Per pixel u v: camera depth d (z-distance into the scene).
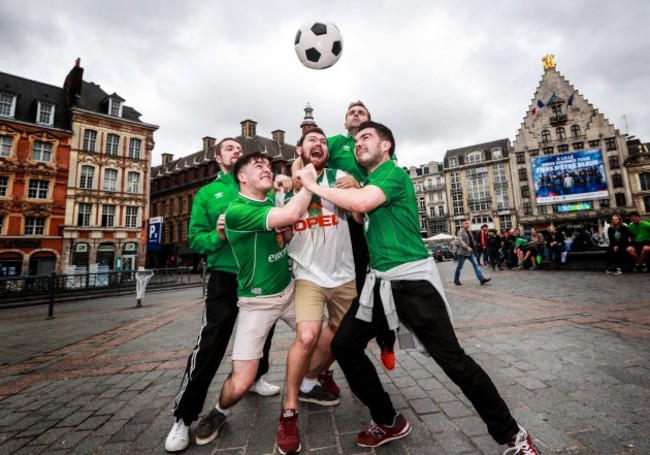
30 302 12.82
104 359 3.96
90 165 26.06
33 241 23.36
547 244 12.54
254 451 1.90
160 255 42.56
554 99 44.34
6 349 4.88
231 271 2.22
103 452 1.96
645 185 39.31
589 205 41.56
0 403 2.76
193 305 9.05
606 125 41.78
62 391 2.98
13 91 24.69
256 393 2.69
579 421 1.94
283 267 2.18
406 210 1.84
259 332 2.08
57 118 25.78
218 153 2.66
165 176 43.28
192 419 1.98
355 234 2.33
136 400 2.70
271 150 38.12
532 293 6.81
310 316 2.04
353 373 1.83
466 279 11.09
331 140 2.92
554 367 2.78
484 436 1.88
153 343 4.66
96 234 25.98
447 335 1.63
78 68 26.81
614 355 2.95
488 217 54.72
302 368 1.97
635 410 2.02
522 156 45.91
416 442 1.86
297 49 3.46
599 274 9.45
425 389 2.57
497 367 2.87
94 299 14.26
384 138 1.97
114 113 27.61
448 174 58.62
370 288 1.85
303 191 1.85
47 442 2.09
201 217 2.46
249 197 2.12
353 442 1.91
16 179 23.20
